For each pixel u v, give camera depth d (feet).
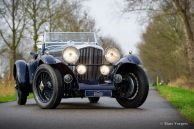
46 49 45.62
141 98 40.22
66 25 120.67
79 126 25.27
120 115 32.50
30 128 24.26
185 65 145.59
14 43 110.32
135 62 40.55
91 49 40.55
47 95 39.75
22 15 109.60
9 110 37.55
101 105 45.85
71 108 40.09
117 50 40.75
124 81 41.14
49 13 115.34
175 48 164.35
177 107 41.14
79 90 39.47
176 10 105.29
